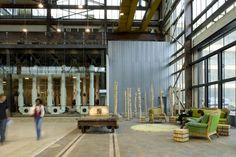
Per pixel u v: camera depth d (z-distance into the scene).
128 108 17.11
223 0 12.75
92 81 18.92
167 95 21.64
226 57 12.84
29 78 19.75
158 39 23.66
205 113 9.43
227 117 11.57
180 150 6.95
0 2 23.30
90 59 20.52
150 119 14.84
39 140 8.70
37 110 9.00
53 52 19.20
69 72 18.84
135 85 21.95
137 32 23.69
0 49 18.72
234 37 11.85
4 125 8.26
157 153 6.59
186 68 17.16
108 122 10.49
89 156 6.31
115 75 21.95
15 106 19.88
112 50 22.16
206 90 15.12
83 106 18.69
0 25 23.69
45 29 23.83
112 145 7.68
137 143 8.00
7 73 18.48
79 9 24.06
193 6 17.19
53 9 24.14
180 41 19.09
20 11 24.05
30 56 20.08
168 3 21.73
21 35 19.34
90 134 10.04
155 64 22.20
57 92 22.02
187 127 8.81
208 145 7.67
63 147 7.43
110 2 24.12
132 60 22.16
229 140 8.53
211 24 14.13
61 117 17.03
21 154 6.59
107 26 24.33
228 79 12.39
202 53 16.12
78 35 19.41
